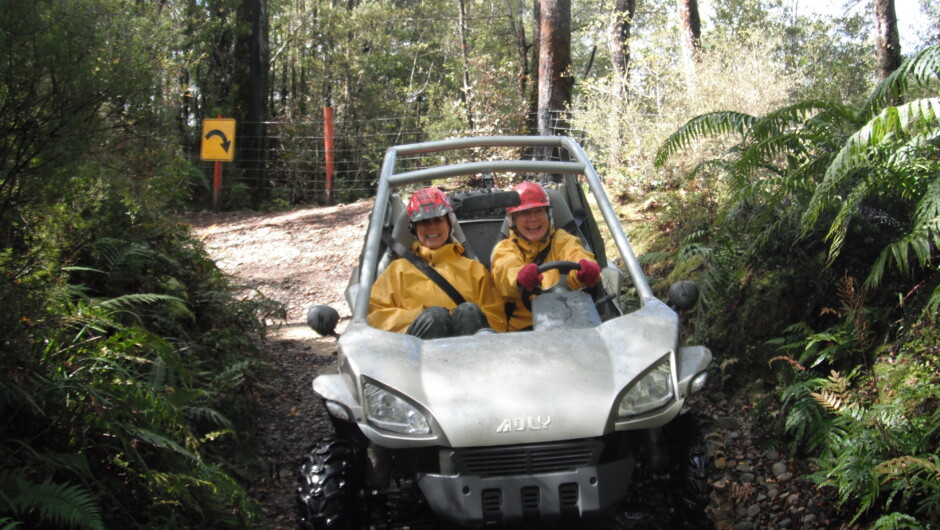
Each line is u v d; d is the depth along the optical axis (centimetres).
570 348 333
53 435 320
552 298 382
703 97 854
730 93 837
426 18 2845
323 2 2583
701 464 324
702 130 586
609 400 307
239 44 1662
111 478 327
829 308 445
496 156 1366
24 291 336
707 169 731
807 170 491
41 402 312
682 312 577
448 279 437
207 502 356
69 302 389
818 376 437
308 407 535
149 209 548
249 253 1072
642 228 751
